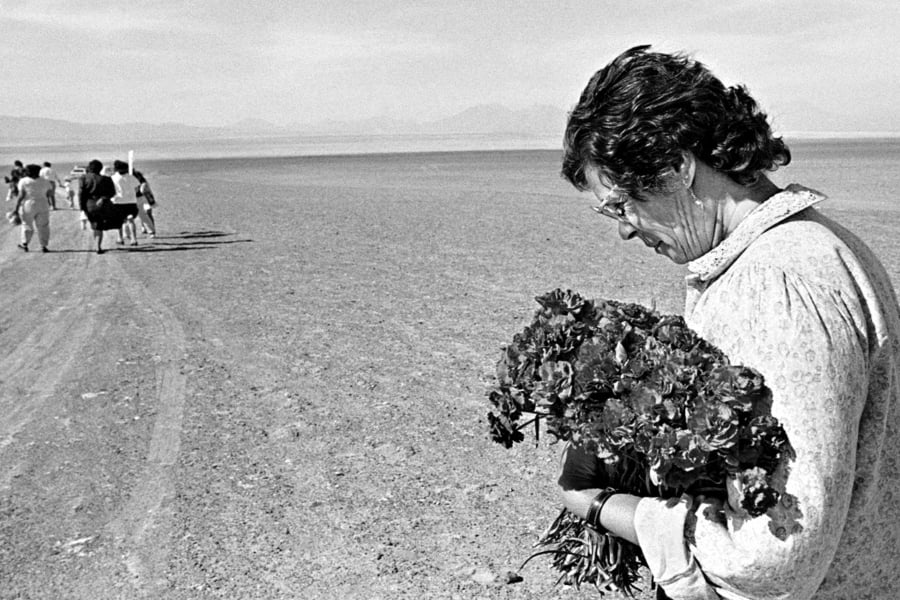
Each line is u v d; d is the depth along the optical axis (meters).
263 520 5.12
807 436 1.43
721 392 1.43
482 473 5.70
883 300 1.60
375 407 7.06
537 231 19.08
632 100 1.61
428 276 13.53
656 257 14.74
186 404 7.36
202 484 5.67
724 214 1.66
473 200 29.52
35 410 7.42
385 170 66.56
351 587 4.36
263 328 10.19
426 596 4.25
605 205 1.72
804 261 1.53
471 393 7.37
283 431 6.58
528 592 4.25
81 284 14.23
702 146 1.59
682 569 1.55
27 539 5.02
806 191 1.62
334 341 9.39
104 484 5.76
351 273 14.13
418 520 5.06
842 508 1.44
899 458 1.61
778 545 1.43
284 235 20.06
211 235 20.48
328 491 5.49
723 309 1.58
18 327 11.05
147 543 4.91
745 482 1.42
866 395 1.54
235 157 154.12
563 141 1.77
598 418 1.55
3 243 20.64
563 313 1.72
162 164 111.81
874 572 1.62
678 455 1.44
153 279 14.38
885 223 18.22
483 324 10.02
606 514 1.67
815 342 1.45
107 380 8.23
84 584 4.52
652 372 1.52
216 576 4.53
